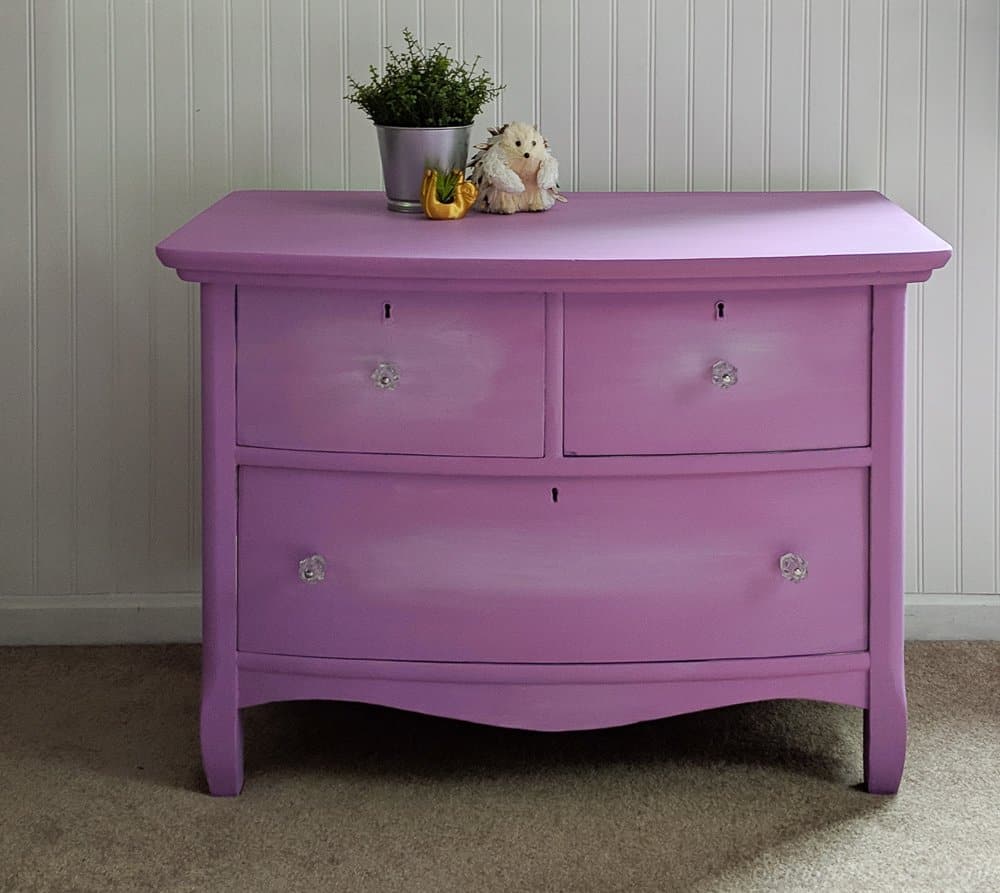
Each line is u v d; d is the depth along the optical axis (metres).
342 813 1.94
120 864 1.81
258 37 2.36
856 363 1.87
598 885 1.77
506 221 2.03
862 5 2.35
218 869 1.80
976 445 2.46
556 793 2.00
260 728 2.20
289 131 2.39
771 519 1.90
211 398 1.89
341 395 1.87
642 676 1.91
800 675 1.94
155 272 2.42
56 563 2.50
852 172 2.40
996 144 2.38
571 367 1.84
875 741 1.97
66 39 2.36
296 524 1.91
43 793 1.99
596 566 1.90
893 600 1.93
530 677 1.91
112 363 2.45
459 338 1.84
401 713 2.26
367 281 1.81
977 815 1.93
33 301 2.43
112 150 2.39
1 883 1.76
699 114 2.38
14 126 2.38
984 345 2.44
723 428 1.87
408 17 2.35
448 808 1.96
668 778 2.04
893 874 1.79
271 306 1.86
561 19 2.35
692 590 1.91
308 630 1.93
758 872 1.80
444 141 2.06
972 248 2.41
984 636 2.51
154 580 2.51
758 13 2.35
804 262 1.78
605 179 2.40
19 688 2.33
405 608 1.91
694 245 1.84
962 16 2.35
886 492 1.90
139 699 2.29
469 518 1.89
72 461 2.47
